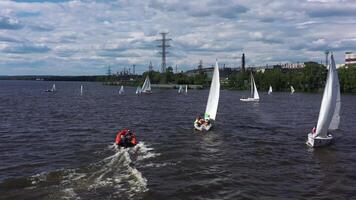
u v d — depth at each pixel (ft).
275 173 115.14
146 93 604.49
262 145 155.53
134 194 93.97
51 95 538.47
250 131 192.44
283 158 133.80
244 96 541.34
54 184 100.22
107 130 191.93
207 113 215.31
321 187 103.09
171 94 599.16
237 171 116.37
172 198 92.73
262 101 431.43
